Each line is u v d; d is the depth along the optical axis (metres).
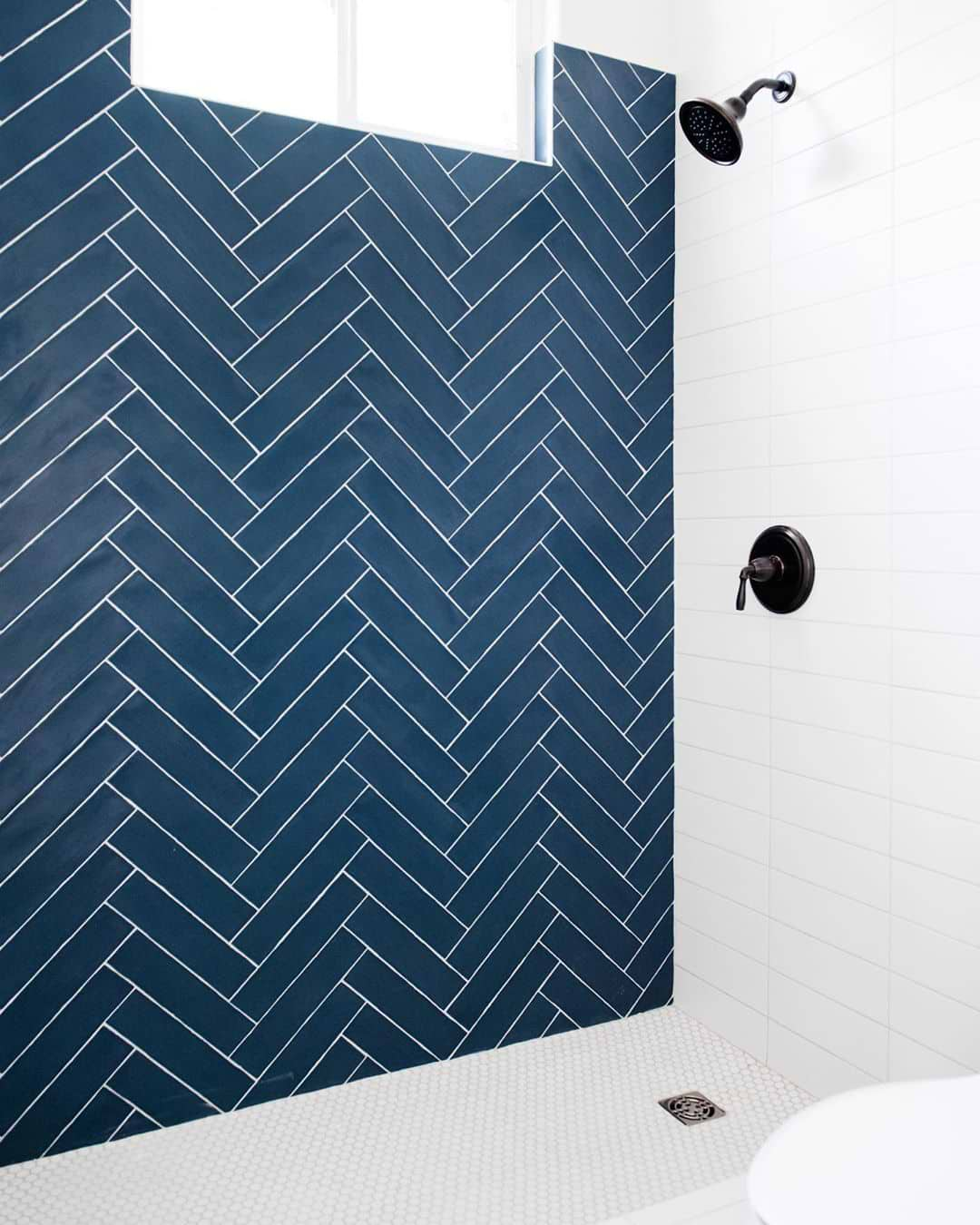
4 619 1.88
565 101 2.37
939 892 1.86
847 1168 1.09
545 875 2.42
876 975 1.99
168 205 1.97
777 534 2.16
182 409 2.00
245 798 2.08
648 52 2.48
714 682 2.43
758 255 2.25
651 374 2.51
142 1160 1.94
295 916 2.14
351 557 2.17
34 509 1.89
